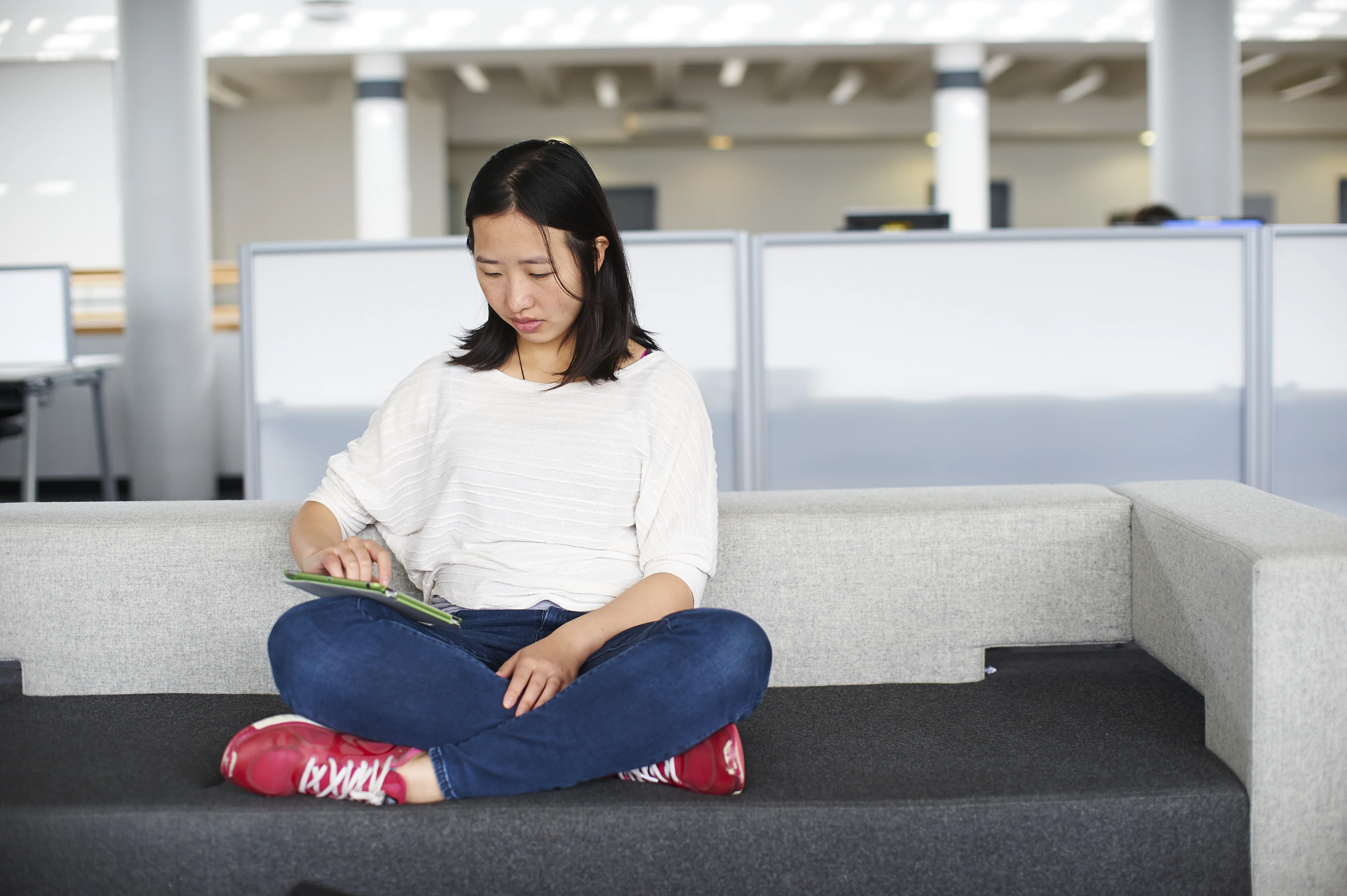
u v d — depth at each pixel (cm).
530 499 139
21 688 169
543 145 140
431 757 121
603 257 145
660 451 140
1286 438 307
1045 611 162
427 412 149
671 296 294
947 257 298
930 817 121
